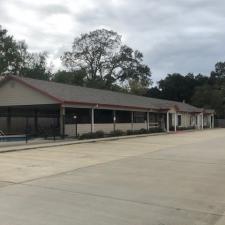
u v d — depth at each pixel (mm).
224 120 71188
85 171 13492
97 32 77875
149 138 32750
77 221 7379
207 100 76312
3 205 8508
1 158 17219
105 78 78062
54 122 35781
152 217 7754
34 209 8195
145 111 42500
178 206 8688
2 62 63031
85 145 24875
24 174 12680
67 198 9242
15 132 34000
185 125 56844
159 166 15031
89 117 34219
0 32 64438
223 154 19531
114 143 26797
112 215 7840
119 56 78750
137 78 80500
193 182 11672
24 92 31250
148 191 10219
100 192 9984
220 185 11250
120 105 36312
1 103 32438
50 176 12344
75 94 33281
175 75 96188
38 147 22547
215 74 99875
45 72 71125
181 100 93188
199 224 7391
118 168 14336
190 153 19938
